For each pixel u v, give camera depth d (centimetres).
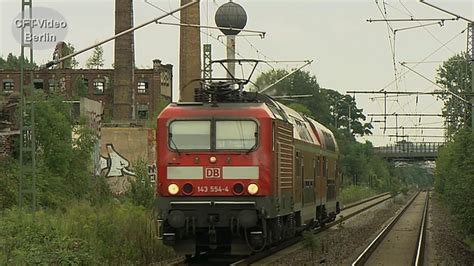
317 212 4434
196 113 2847
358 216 6825
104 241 2817
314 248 3394
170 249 3128
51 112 4697
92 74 11481
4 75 11562
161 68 11812
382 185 15462
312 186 4078
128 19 6994
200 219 2812
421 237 4169
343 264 2977
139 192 4481
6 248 2402
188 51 5494
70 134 4809
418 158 16788
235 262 2862
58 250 2377
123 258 2738
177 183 2819
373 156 15738
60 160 4644
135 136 6638
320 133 4572
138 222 3138
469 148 4175
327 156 4775
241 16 5941
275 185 2886
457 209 3819
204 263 2977
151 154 6356
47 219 2998
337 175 5397
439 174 8894
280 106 3425
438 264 3058
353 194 10744
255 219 2789
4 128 4575
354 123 17612
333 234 4584
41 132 4603
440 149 10169
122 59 7094
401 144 16612
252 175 2798
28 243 2467
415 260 3059
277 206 2938
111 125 7025
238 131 2825
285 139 3147
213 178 2806
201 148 2825
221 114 2836
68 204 4200
